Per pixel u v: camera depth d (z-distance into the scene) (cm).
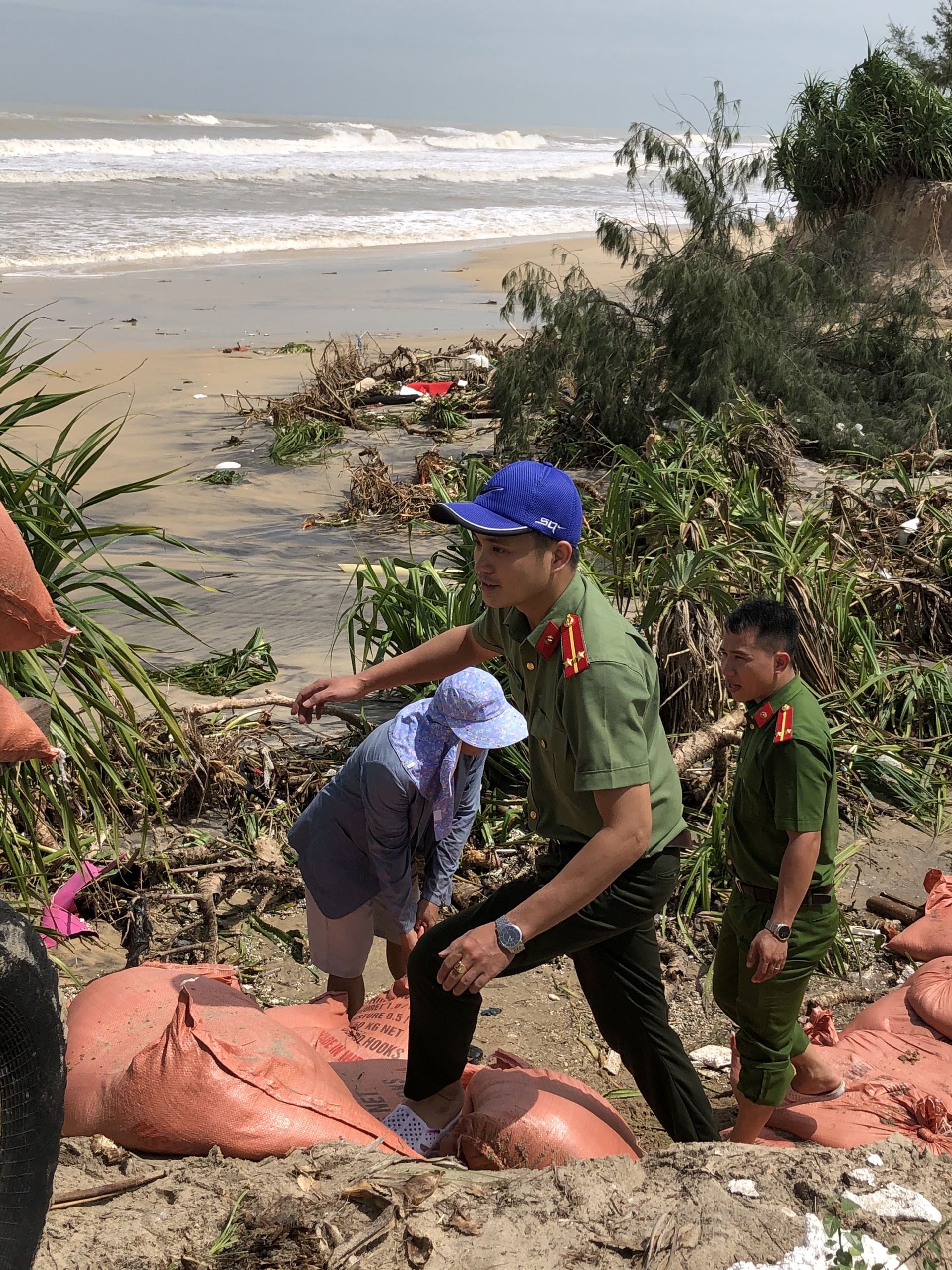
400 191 4556
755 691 300
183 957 406
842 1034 376
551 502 254
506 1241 229
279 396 1431
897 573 742
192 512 993
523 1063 323
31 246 2539
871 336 1255
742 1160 255
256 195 3922
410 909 366
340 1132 266
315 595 766
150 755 514
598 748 252
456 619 559
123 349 1672
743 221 1209
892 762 562
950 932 423
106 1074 272
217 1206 237
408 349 1617
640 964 291
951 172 2059
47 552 434
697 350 1111
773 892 305
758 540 674
